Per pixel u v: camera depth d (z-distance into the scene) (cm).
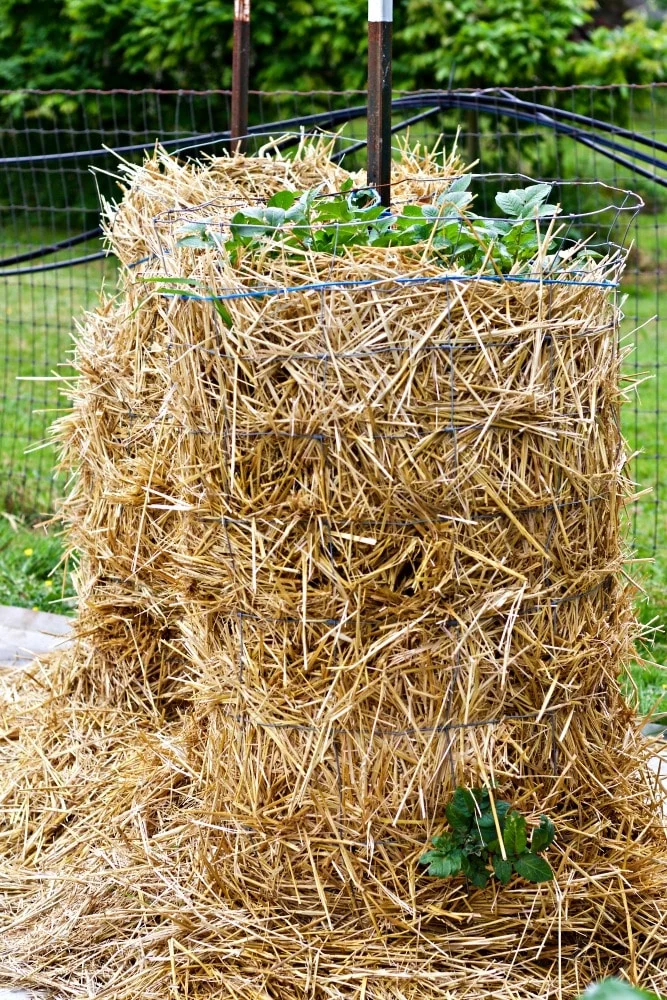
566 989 239
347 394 236
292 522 242
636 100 1042
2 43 1173
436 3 976
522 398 238
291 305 238
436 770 246
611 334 259
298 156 372
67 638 373
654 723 348
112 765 329
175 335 261
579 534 253
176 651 324
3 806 317
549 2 1013
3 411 638
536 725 251
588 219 981
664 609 449
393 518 238
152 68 1089
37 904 274
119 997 240
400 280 233
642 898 257
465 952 245
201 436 253
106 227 356
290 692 249
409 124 480
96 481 353
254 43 1042
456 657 243
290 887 254
